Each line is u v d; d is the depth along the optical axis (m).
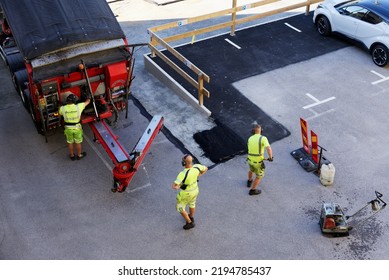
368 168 10.41
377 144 11.10
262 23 16.78
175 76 13.70
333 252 8.62
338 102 12.60
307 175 10.27
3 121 11.87
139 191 9.91
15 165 10.55
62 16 10.16
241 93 12.98
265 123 11.83
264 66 14.26
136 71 14.14
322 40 15.68
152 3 18.84
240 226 9.14
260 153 9.15
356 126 11.70
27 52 9.66
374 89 13.14
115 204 9.61
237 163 10.62
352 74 13.84
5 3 10.16
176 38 14.57
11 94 12.95
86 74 9.85
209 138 11.33
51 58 9.83
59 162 10.62
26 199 9.72
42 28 9.95
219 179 10.19
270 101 12.67
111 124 11.70
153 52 14.37
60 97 10.19
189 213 9.06
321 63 14.40
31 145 11.10
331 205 8.83
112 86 10.62
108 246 8.77
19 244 8.80
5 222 9.22
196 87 11.99
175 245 8.78
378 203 9.20
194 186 8.53
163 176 10.27
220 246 8.75
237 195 9.81
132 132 11.55
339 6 15.29
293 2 18.61
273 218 9.30
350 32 14.80
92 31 10.24
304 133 10.48
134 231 9.05
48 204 9.61
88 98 10.24
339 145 11.08
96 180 10.18
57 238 8.91
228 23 15.46
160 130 11.52
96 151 10.95
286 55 14.84
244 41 15.62
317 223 9.18
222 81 13.52
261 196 9.78
